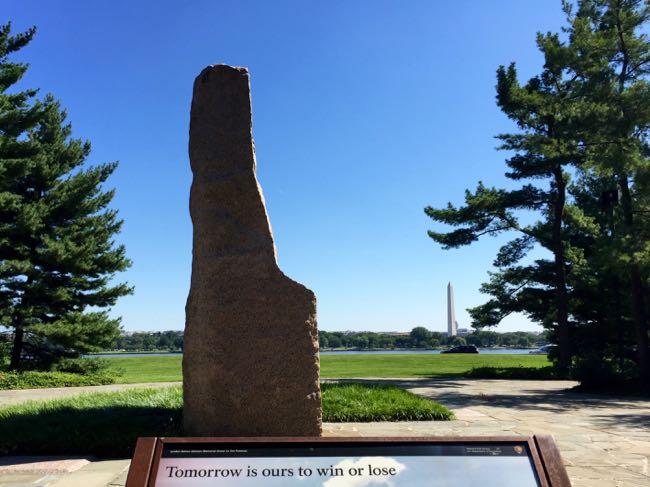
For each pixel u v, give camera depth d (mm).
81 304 24000
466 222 24781
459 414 10664
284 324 6895
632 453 7172
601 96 18328
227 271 7035
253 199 7270
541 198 24250
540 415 10789
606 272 23516
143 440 3016
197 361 6910
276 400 6715
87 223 24609
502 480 2932
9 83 21938
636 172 17422
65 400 10430
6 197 21141
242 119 7492
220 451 2988
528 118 22828
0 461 6203
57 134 25594
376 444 3045
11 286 21953
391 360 37469
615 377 17078
